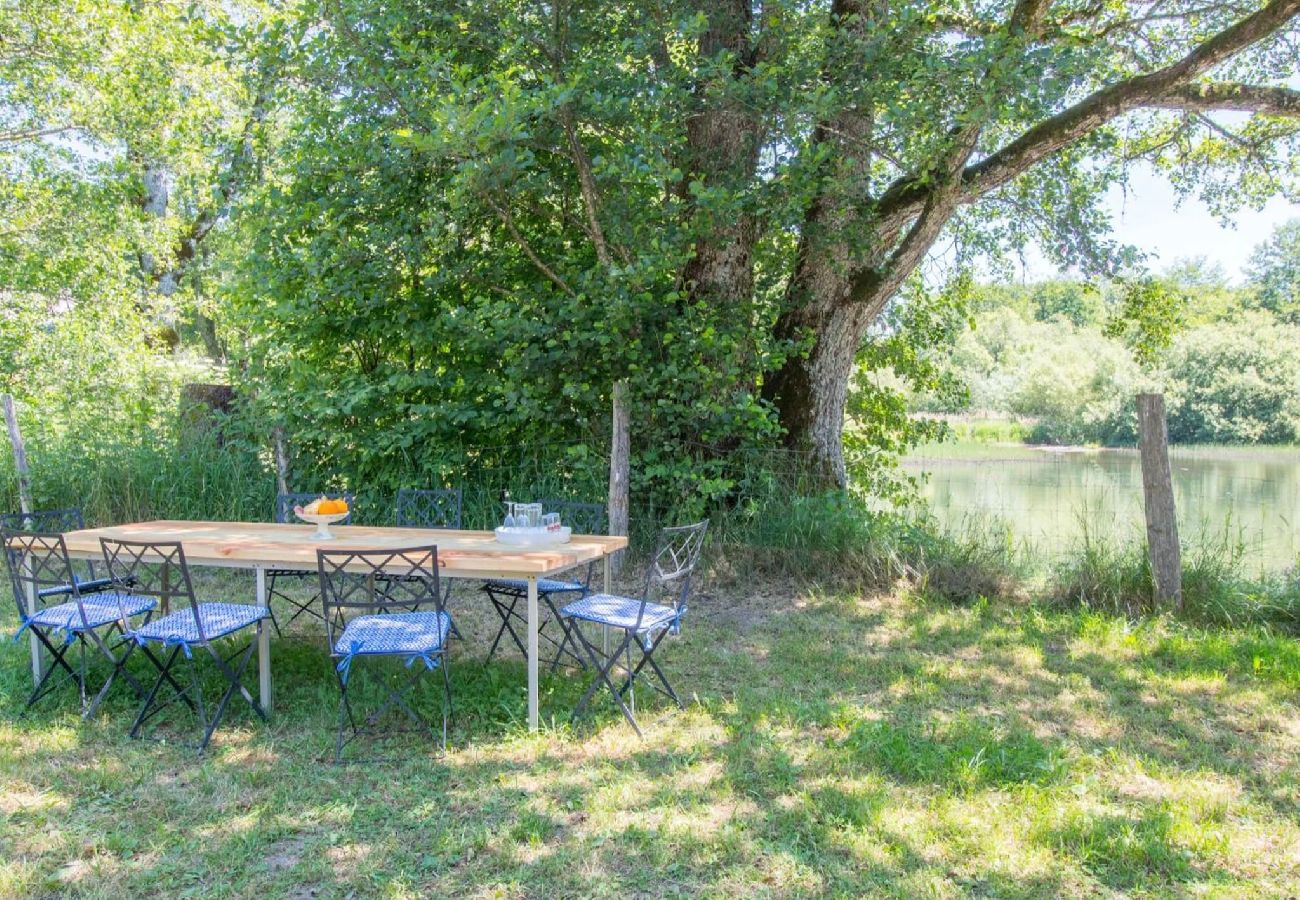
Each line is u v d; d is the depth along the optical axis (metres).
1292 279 36.25
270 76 7.25
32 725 3.97
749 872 2.73
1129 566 6.22
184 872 2.74
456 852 2.84
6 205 11.34
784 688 4.55
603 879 2.69
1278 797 3.33
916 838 2.93
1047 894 2.63
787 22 6.81
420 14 7.02
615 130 6.95
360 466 7.95
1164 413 6.02
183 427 8.68
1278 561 6.59
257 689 4.48
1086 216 8.88
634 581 6.88
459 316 6.90
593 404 7.29
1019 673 4.84
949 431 10.38
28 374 11.30
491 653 4.88
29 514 4.99
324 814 3.12
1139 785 3.40
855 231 7.26
